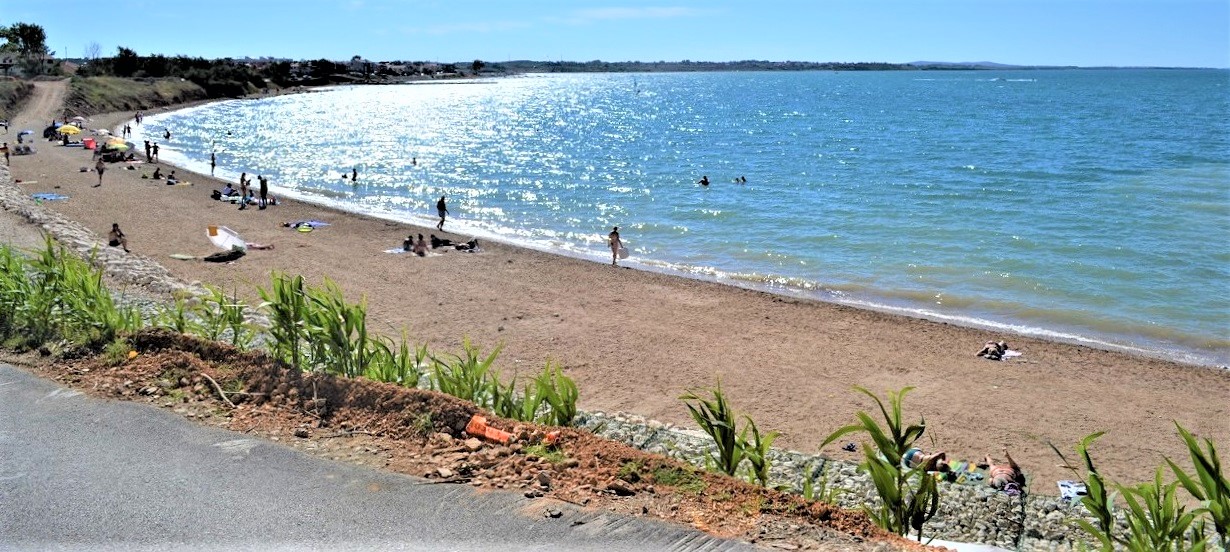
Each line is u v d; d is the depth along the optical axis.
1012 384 14.75
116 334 7.89
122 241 22.67
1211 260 24.36
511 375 14.44
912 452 10.13
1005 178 43.78
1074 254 25.28
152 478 5.38
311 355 7.57
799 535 4.80
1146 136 70.00
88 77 97.19
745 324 18.02
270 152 57.84
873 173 46.50
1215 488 4.85
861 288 21.97
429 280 21.28
